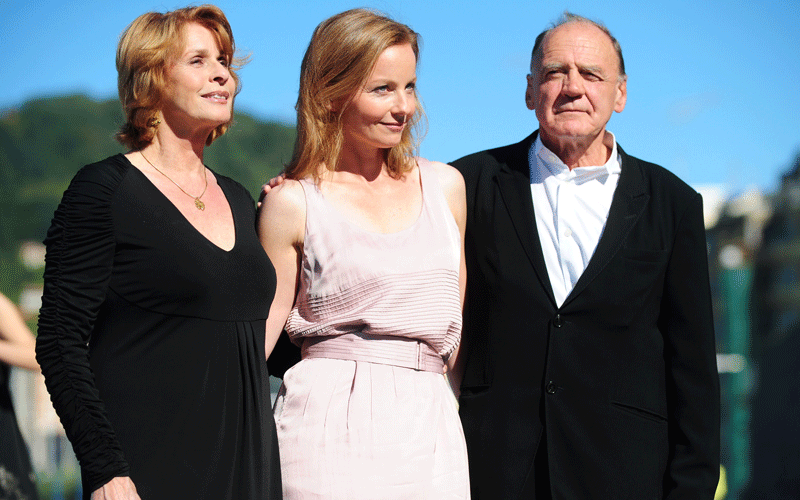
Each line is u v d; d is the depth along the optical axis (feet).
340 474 8.48
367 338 8.89
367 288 8.80
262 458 8.05
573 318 9.14
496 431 9.24
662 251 9.20
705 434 9.14
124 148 8.51
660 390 9.38
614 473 9.00
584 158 9.53
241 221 8.51
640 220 9.33
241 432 7.99
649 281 9.17
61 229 7.45
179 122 8.21
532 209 9.45
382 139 9.08
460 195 9.82
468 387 9.59
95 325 7.72
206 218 8.22
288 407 8.89
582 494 8.99
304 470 8.55
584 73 9.16
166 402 7.63
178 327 7.77
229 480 7.76
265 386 8.33
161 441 7.57
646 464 9.15
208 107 8.16
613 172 9.55
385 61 8.91
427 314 8.90
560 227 9.39
